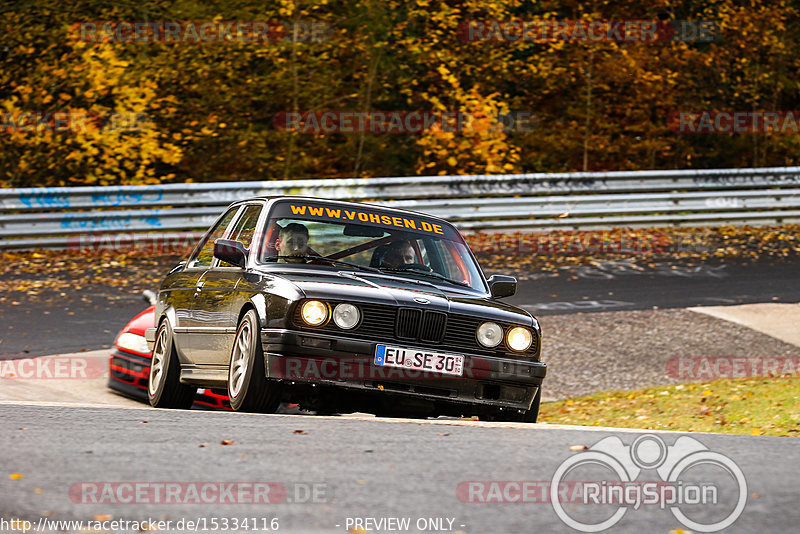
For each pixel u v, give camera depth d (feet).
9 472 52.70
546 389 134.62
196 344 95.45
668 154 370.53
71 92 281.13
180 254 220.02
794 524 46.01
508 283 99.19
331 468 55.47
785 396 123.24
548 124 352.08
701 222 263.49
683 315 172.35
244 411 84.17
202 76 293.02
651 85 337.31
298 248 92.73
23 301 168.55
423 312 84.53
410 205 244.22
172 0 291.38
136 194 223.51
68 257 210.79
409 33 320.50
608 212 257.96
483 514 46.78
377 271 92.99
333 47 309.42
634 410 122.93
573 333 159.63
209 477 52.54
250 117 314.55
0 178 277.64
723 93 371.76
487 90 330.34
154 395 102.58
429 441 65.05
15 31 279.49
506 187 253.65
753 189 272.72
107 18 287.28
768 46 355.36
